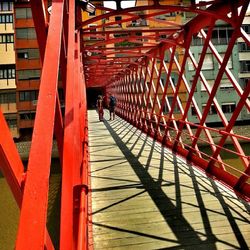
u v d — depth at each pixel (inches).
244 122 1243.8
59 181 698.2
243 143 928.3
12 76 1277.1
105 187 260.2
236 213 191.3
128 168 324.5
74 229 88.4
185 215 192.1
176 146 387.9
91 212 202.7
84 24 264.5
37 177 55.7
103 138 567.5
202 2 256.2
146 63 595.5
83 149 212.8
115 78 1100.5
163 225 179.2
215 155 269.3
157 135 486.6
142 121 618.2
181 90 1262.3
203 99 1246.9
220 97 1238.9
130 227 178.2
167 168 316.2
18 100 1259.2
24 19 1272.1
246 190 217.5
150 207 209.0
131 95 780.6
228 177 247.6
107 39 412.5
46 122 62.8
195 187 248.1
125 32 371.6
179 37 345.7
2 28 1285.7
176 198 224.2
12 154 68.9
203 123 285.4
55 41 84.0
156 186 256.2
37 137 60.3
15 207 582.2
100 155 405.4
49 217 488.1
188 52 326.0
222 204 207.6
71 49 131.7
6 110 1261.1
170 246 153.9
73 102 112.3
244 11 207.2
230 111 1244.5
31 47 1275.8
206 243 155.5
